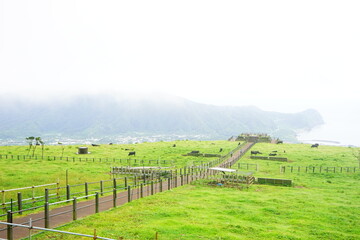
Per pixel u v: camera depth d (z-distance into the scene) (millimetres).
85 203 25812
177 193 32156
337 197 34031
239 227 20047
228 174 48938
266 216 23844
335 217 24500
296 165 65875
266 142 125375
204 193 32875
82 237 16344
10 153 77750
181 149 94125
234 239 17438
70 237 16344
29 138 86125
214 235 17891
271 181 43562
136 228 18281
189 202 27250
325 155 84312
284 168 57812
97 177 43438
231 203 27906
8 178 39719
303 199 31938
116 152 86750
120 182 39562
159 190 33906
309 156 81875
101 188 29750
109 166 58844
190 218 21484
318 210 26844
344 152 92125
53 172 47062
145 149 94625
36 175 43188
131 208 23562
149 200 27141
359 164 68250
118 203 25906
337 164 68312
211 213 23609
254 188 39188
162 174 47219
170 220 20547
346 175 54656
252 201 29359
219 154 81750
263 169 59812
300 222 22609
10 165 55125
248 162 69875
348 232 20859
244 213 24344
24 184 35438
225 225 20203
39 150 87250
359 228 21797
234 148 97125
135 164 64000
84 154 80562
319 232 20250
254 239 17844
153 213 22188
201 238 17172
